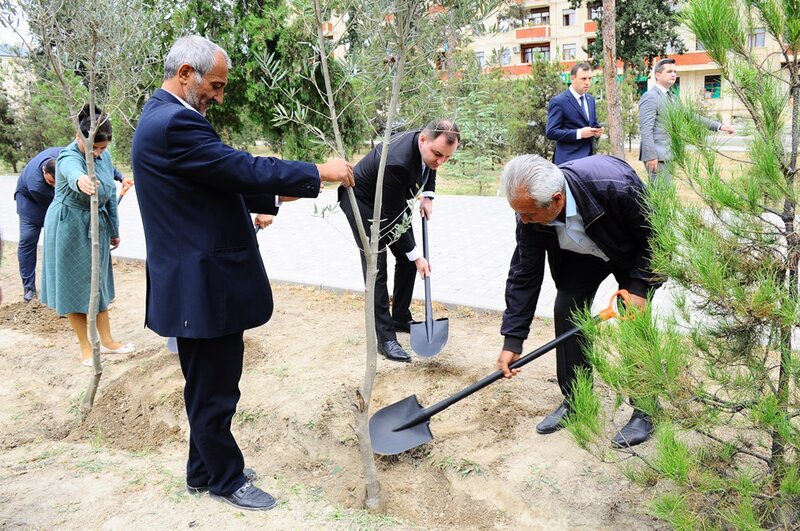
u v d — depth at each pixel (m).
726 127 2.20
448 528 2.93
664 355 2.07
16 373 4.66
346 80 2.55
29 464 3.39
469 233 8.29
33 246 6.00
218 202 2.56
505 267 6.57
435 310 5.45
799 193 2.03
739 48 2.11
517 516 2.93
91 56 3.44
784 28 2.03
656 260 2.24
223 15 14.34
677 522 2.09
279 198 2.93
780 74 2.10
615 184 2.73
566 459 3.13
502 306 5.29
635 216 2.75
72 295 4.40
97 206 3.78
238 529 2.76
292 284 6.36
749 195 2.02
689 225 2.12
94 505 2.96
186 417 3.84
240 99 15.12
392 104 2.46
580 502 2.87
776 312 1.94
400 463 3.37
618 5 21.70
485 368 4.19
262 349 4.67
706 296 2.11
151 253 2.60
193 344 2.67
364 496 3.02
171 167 2.45
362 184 4.11
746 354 2.17
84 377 4.46
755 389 2.14
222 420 2.81
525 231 3.00
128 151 17.86
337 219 9.84
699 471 2.16
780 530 2.20
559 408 3.44
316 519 2.83
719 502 2.18
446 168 14.37
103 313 4.68
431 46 2.45
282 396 3.93
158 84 7.92
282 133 15.30
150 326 2.69
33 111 19.52
